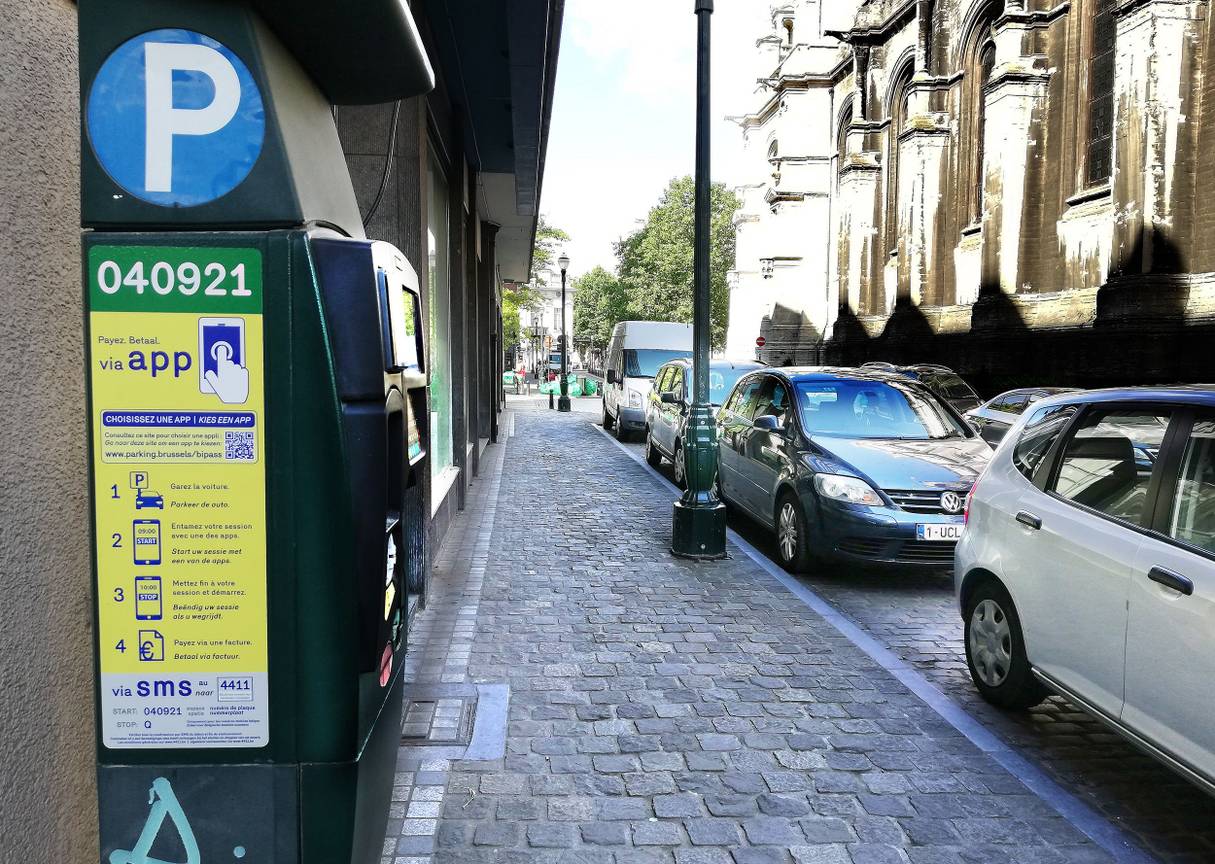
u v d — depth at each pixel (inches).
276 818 76.1
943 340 1132.5
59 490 72.9
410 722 159.5
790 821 127.6
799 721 163.0
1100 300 807.7
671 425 484.7
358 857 78.9
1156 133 772.0
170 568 73.8
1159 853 121.6
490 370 716.7
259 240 72.0
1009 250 1013.8
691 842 121.7
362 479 74.7
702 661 195.0
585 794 134.5
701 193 287.7
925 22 1251.8
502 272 1203.2
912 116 1240.2
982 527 174.1
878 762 146.7
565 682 181.2
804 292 1777.8
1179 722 119.5
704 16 281.3
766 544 336.8
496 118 386.9
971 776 142.3
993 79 1016.2
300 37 75.4
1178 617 120.4
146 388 72.5
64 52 74.4
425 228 240.8
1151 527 132.2
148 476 73.1
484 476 496.1
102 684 74.6
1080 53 937.5
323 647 74.6
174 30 70.9
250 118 71.8
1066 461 157.9
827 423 303.1
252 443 73.2
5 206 65.1
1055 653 148.3
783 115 1766.7
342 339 73.6
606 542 319.6
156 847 76.2
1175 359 757.9
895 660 197.5
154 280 71.8
